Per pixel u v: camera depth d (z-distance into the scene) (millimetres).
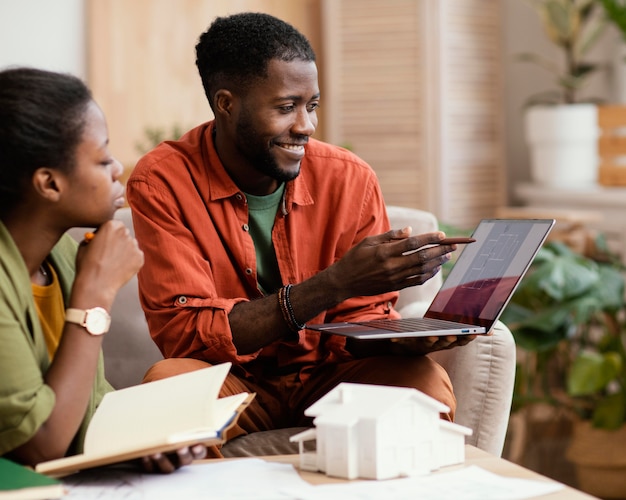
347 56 5367
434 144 5297
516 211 5086
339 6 5352
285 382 2363
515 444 4449
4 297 1562
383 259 1996
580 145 5266
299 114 2230
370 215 2439
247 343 2143
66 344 1593
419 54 5266
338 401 1527
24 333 1592
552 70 5434
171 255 2215
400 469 1470
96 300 1613
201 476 1509
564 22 5180
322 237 2400
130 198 2320
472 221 5449
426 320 2107
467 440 2367
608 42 5512
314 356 2379
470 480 1440
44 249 1685
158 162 2318
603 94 5562
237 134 2240
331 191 2402
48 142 1589
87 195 1635
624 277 4688
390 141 5348
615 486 4125
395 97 5316
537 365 4402
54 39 5113
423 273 2018
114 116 5215
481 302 2004
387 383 2037
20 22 5055
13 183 1611
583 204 5090
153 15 5270
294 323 2105
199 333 2143
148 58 5270
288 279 2354
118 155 5230
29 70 1617
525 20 5793
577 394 4031
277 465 1565
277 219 2357
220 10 5391
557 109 5207
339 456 1473
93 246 1640
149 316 2256
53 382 1569
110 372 2674
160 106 5305
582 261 4234
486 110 5473
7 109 1579
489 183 5512
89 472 1547
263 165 2244
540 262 4176
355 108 5371
